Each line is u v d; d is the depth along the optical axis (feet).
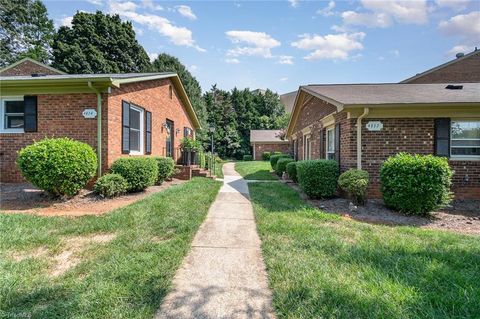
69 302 7.83
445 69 62.59
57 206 19.53
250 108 136.87
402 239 13.66
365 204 22.52
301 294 8.43
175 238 13.29
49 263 10.52
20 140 25.18
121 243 12.55
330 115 29.07
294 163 36.24
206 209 19.67
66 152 20.29
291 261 10.78
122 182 22.95
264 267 10.52
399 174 20.12
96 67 82.12
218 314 7.58
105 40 87.10
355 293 8.37
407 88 31.04
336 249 12.04
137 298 8.14
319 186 24.53
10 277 9.16
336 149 27.94
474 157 24.30
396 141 24.34
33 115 24.94
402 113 24.16
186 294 8.55
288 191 29.81
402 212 20.45
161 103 38.22
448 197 19.80
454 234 15.14
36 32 102.01
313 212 19.21
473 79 61.46
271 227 15.39
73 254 11.40
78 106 24.67
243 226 15.97
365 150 24.52
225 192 28.91
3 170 25.57
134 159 24.98
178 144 47.34
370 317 7.31
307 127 41.42
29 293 8.30
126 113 27.78
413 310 7.62
